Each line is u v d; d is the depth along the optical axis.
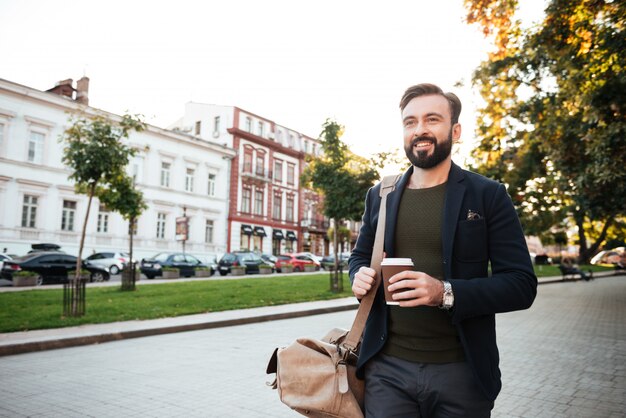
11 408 4.44
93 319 9.50
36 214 29.30
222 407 4.49
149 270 25.80
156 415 4.26
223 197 42.22
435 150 1.76
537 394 4.80
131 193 17.91
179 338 8.42
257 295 14.53
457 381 1.63
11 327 8.44
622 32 9.08
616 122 10.35
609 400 4.59
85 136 12.41
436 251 1.74
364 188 16.69
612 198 13.26
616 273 36.06
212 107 45.16
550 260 49.28
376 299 1.80
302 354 1.78
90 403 4.60
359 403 1.79
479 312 1.53
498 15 10.80
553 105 13.26
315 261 38.06
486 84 15.41
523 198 22.88
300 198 51.78
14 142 28.16
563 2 10.19
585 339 8.11
